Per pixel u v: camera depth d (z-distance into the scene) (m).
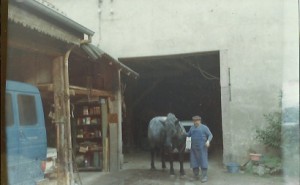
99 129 8.48
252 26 8.77
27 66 5.43
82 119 8.48
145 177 7.37
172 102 10.80
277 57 8.55
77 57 7.58
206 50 9.05
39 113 4.77
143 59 9.66
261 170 7.44
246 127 8.66
